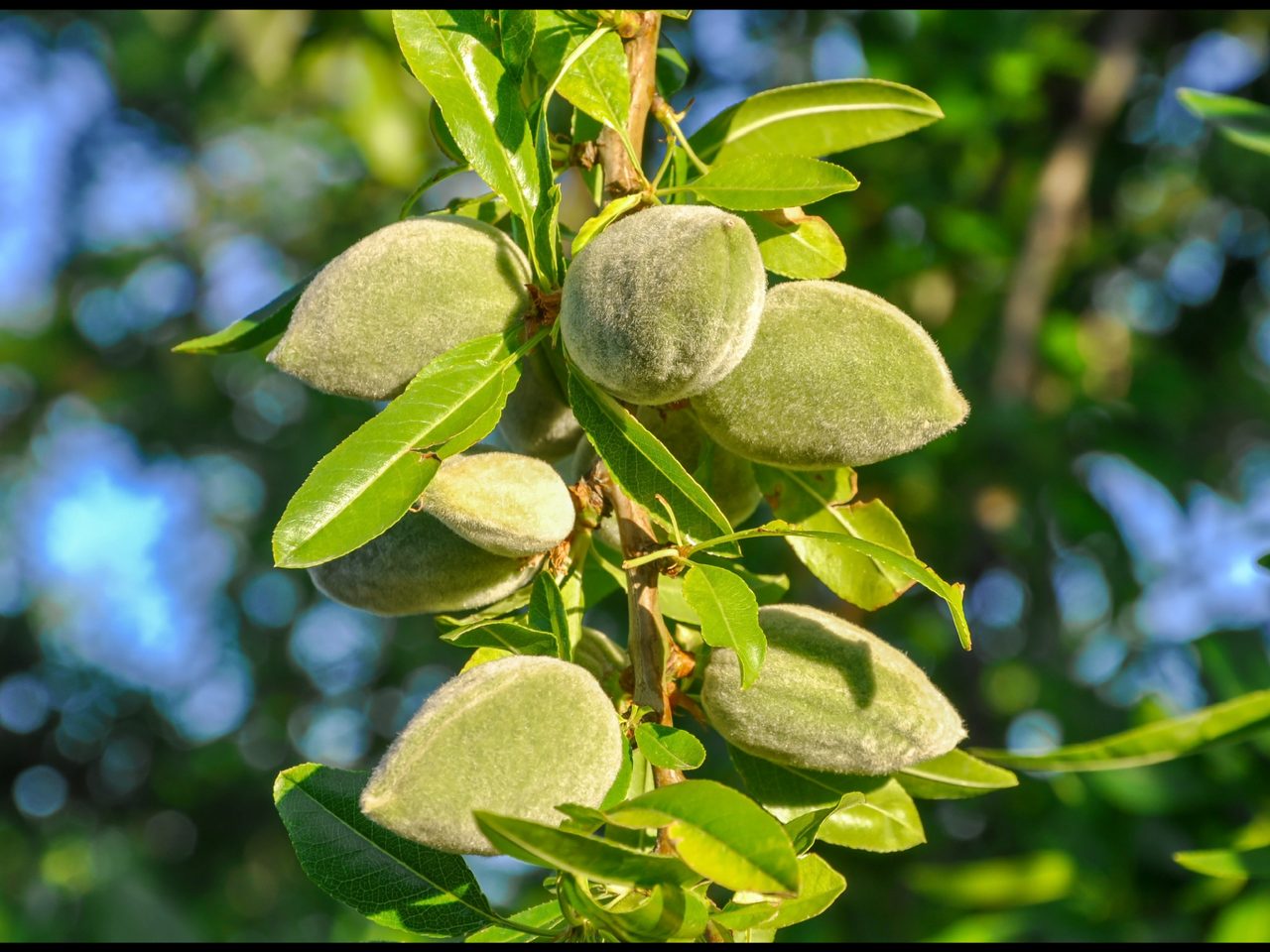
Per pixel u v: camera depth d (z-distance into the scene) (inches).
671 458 14.2
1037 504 32.6
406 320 14.5
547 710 13.6
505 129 14.9
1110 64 32.4
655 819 13.2
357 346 14.6
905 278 31.0
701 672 14.9
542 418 15.5
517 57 15.0
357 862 14.6
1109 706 31.0
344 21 31.0
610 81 15.3
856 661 14.6
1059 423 33.0
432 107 15.8
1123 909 19.9
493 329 14.6
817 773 15.3
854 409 14.4
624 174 15.4
